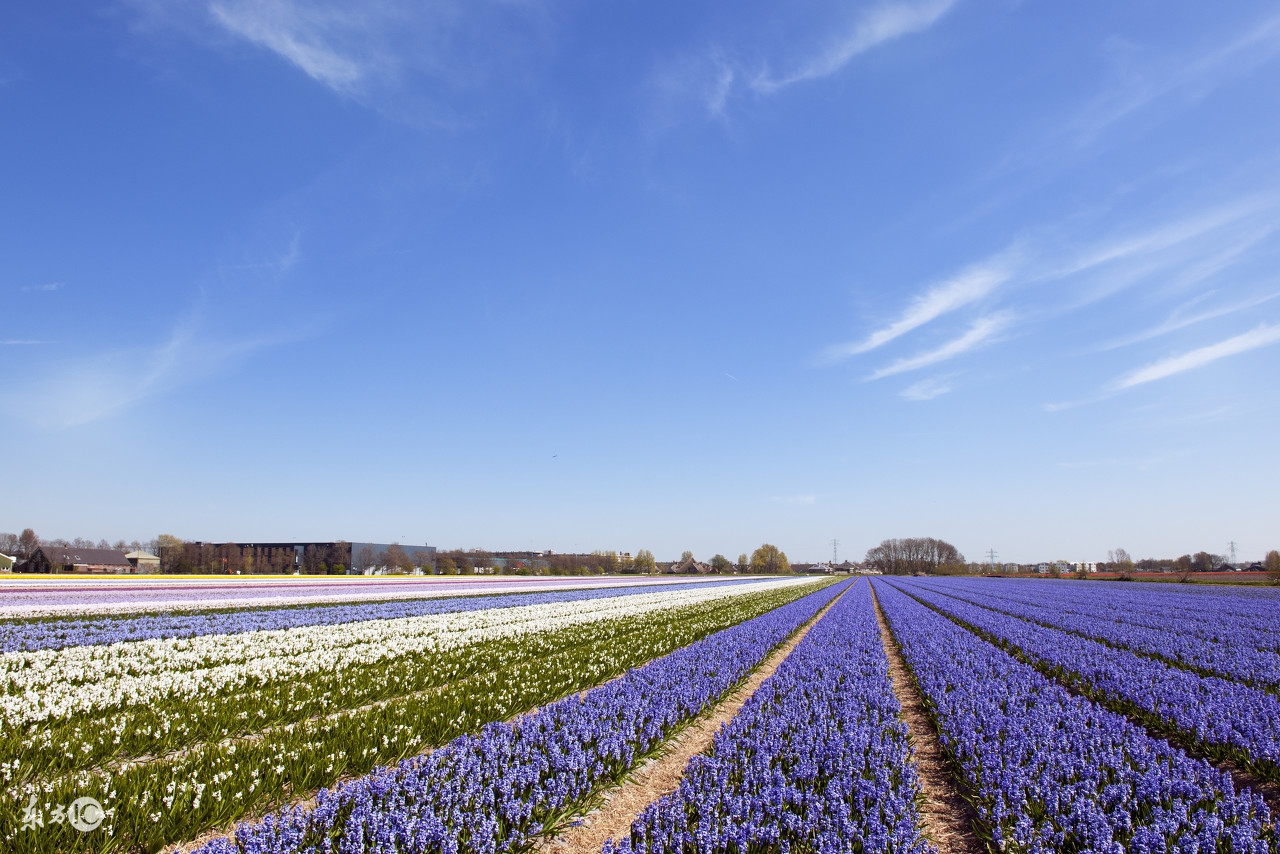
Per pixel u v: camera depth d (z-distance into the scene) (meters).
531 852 6.20
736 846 5.82
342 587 47.06
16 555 106.56
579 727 8.82
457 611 29.52
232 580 52.44
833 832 6.00
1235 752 8.95
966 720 9.85
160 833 5.83
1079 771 7.74
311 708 10.58
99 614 23.92
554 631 21.52
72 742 8.09
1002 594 53.50
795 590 59.78
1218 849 6.02
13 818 5.73
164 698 10.59
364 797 6.25
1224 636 21.62
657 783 8.23
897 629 24.36
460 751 7.62
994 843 6.43
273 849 5.33
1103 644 20.78
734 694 13.29
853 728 9.47
